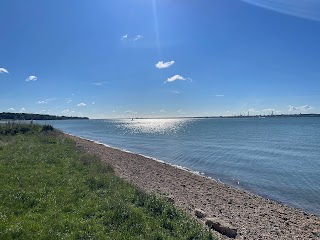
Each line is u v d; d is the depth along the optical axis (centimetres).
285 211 1759
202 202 1789
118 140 7444
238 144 5953
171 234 1022
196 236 1030
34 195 1259
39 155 2238
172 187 2156
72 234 923
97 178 1628
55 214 1076
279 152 4681
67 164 1991
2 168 1680
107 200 1252
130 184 1656
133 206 1231
